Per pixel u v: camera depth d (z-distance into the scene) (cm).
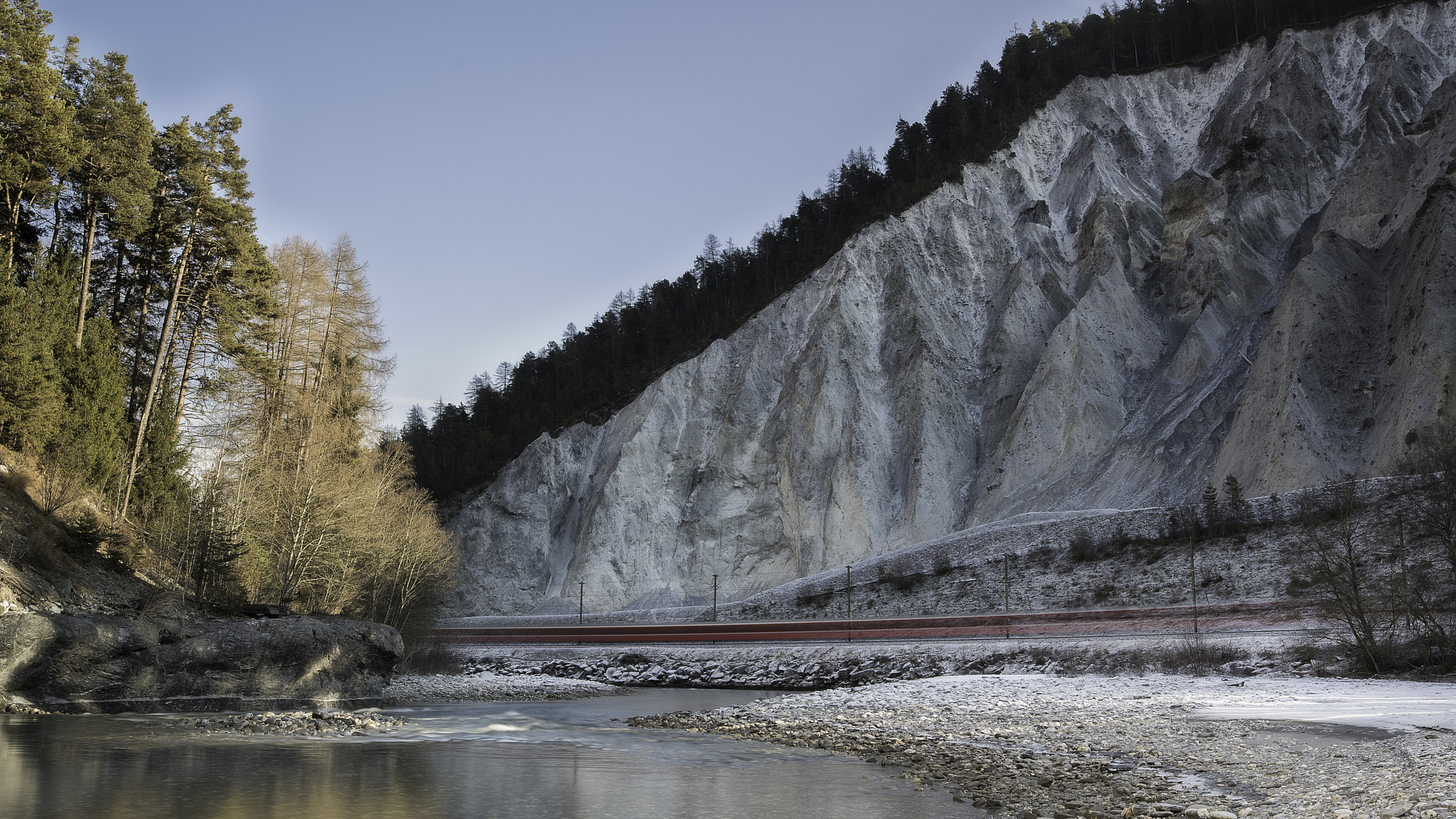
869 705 3175
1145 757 1889
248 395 4659
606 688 4875
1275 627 4469
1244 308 9450
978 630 5556
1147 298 10212
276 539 4012
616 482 10169
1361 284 8294
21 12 3834
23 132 3712
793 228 15162
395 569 4822
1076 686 3572
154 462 4156
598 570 9675
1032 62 14112
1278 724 2233
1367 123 10119
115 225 4153
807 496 9450
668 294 15638
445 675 4872
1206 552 5838
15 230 4003
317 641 3309
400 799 1602
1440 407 6794
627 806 1548
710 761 2069
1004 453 8969
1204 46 13175
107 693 2794
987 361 10000
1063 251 10881
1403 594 3541
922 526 8844
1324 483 6469
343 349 5116
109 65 4153
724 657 5741
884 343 10325
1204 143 11356
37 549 3005
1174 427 8275
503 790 1698
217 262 4603
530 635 7375
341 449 4756
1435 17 11288
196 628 3091
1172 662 4094
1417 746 1683
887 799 1590
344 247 5272
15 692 2642
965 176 11631
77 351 3834
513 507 10906
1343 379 7656
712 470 10244
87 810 1467
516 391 15338
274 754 2106
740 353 11344
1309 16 12531
